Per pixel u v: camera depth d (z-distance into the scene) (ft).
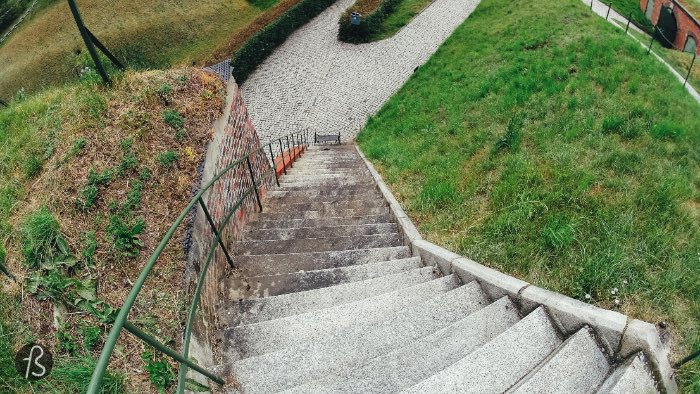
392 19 79.82
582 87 33.06
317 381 10.29
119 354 10.54
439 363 10.57
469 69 55.06
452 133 33.40
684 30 85.87
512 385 9.73
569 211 16.16
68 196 13.43
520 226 15.80
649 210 15.79
